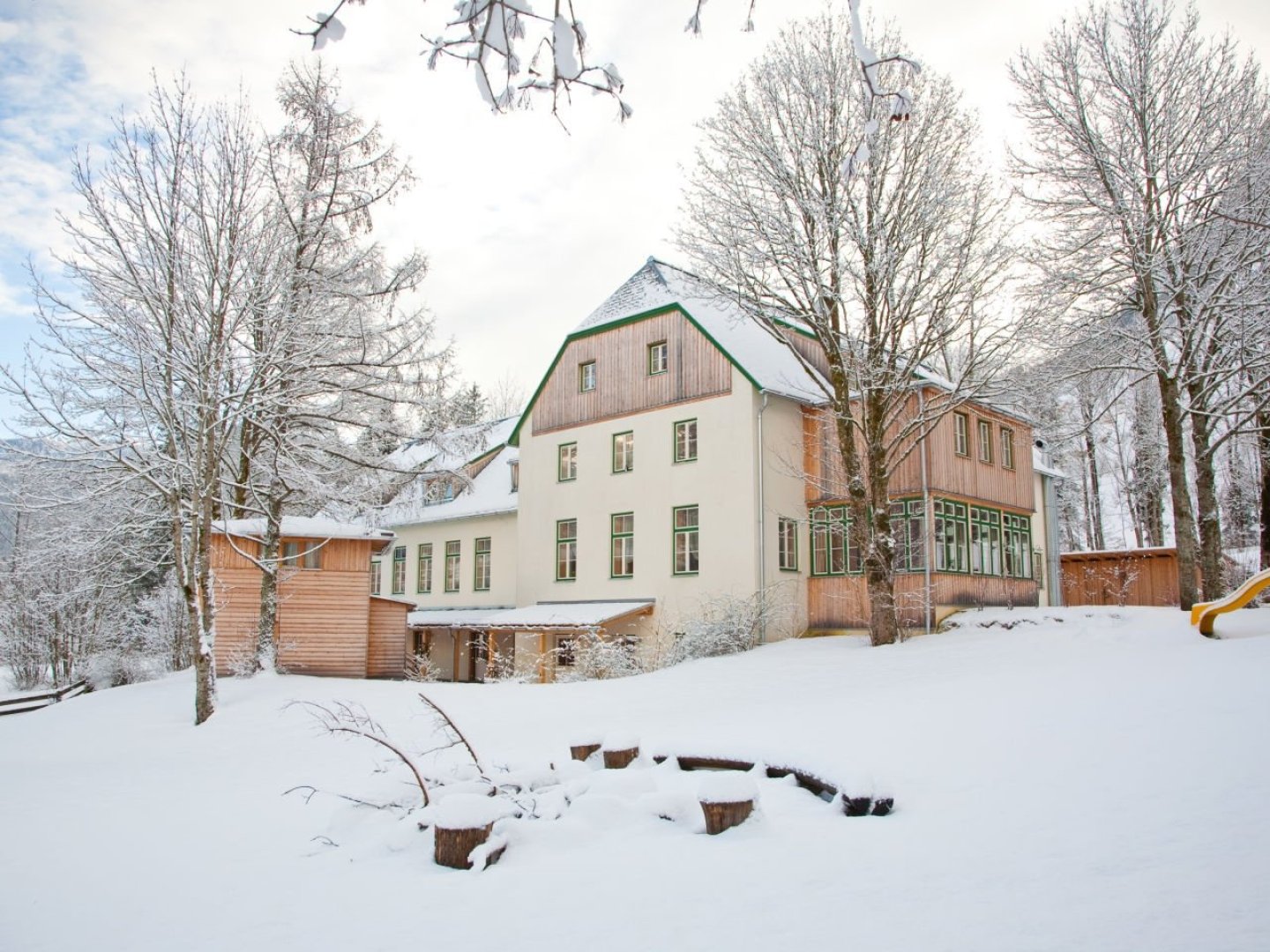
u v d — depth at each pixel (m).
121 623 30.67
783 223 19.97
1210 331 19.14
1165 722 8.23
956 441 23.95
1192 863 4.73
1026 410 22.91
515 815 6.81
